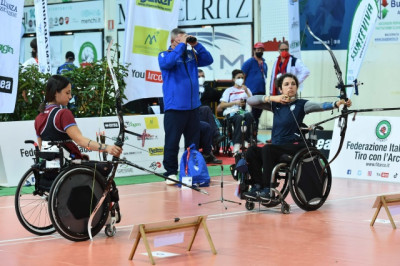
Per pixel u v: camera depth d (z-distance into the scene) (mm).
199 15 19562
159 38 12961
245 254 6121
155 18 12867
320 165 8469
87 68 12398
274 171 8188
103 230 7445
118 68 12484
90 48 21531
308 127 8539
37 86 11773
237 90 14570
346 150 11992
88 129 11609
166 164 11195
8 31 10688
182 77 10922
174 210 8641
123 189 10641
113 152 6902
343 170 11977
